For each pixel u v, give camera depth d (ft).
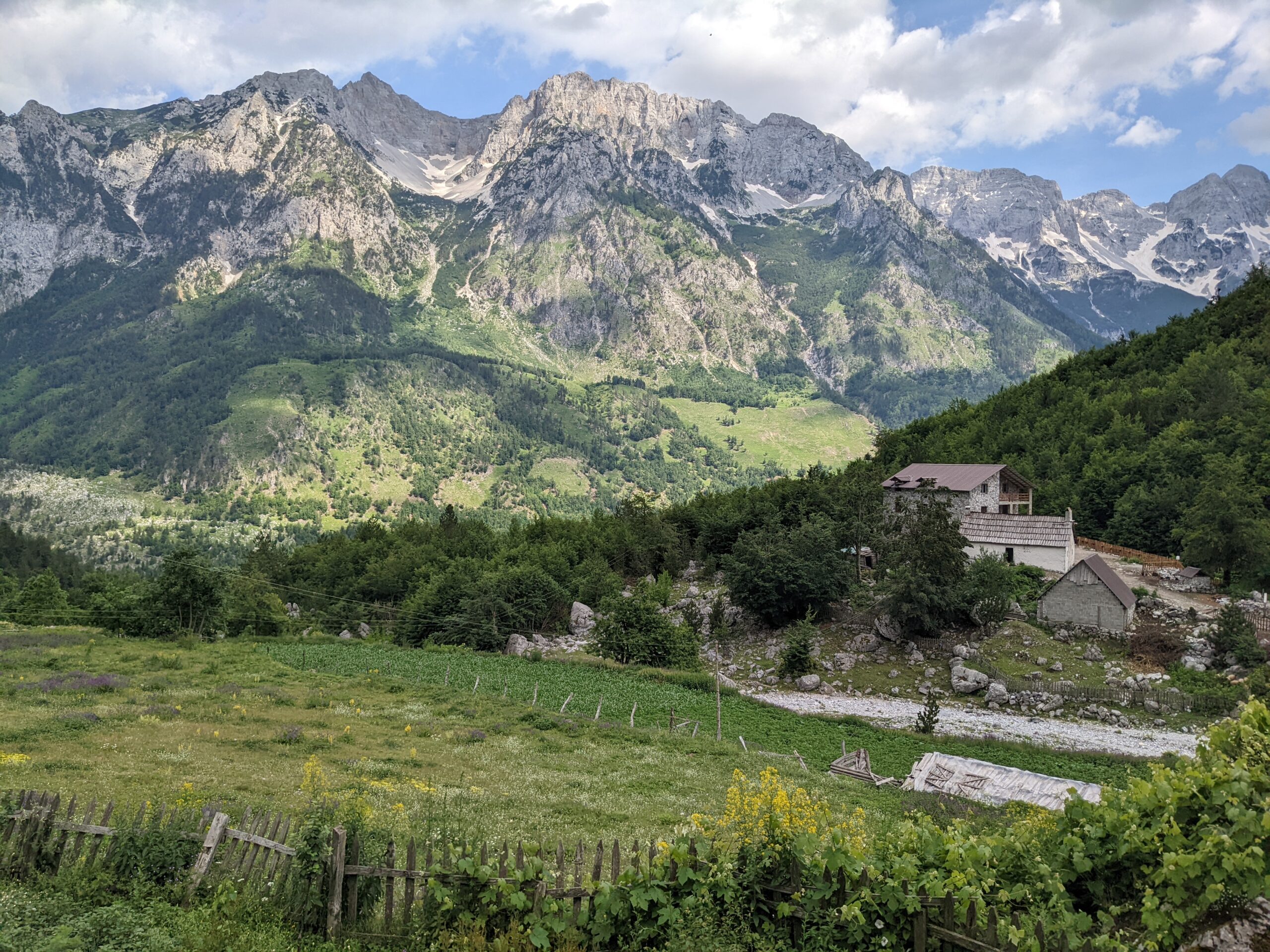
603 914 45.34
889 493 325.62
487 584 328.29
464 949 44.65
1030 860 43.60
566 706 207.31
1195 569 279.28
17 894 48.47
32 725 130.52
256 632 361.92
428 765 126.82
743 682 250.57
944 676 236.63
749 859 46.03
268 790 96.68
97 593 447.42
